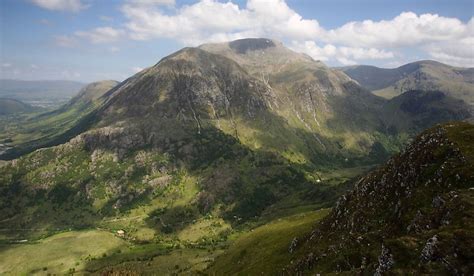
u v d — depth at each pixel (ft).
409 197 379.96
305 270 409.69
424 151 421.59
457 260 223.71
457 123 434.30
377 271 267.59
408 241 263.90
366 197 483.10
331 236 482.69
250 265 630.74
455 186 340.39
